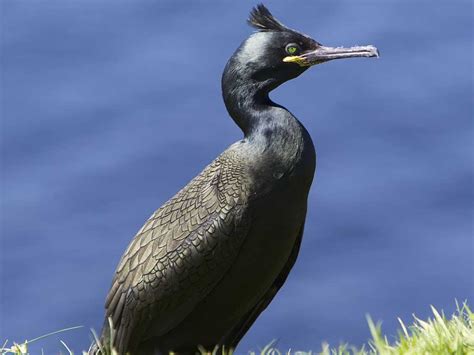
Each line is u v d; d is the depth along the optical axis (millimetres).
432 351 8477
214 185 9727
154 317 9812
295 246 10086
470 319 8945
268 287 9961
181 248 9656
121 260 10070
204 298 9789
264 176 9602
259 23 10281
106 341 10078
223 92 10195
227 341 10266
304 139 9773
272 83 10078
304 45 10188
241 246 9641
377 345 8688
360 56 10172
